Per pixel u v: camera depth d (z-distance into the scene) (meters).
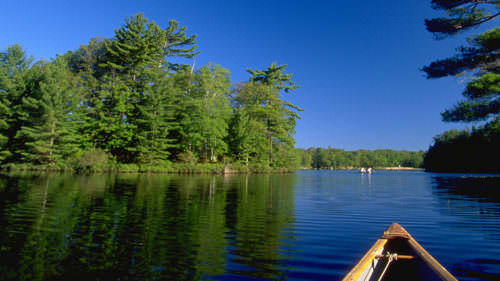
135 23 41.44
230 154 47.03
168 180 22.33
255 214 8.43
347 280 2.84
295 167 59.50
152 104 36.91
